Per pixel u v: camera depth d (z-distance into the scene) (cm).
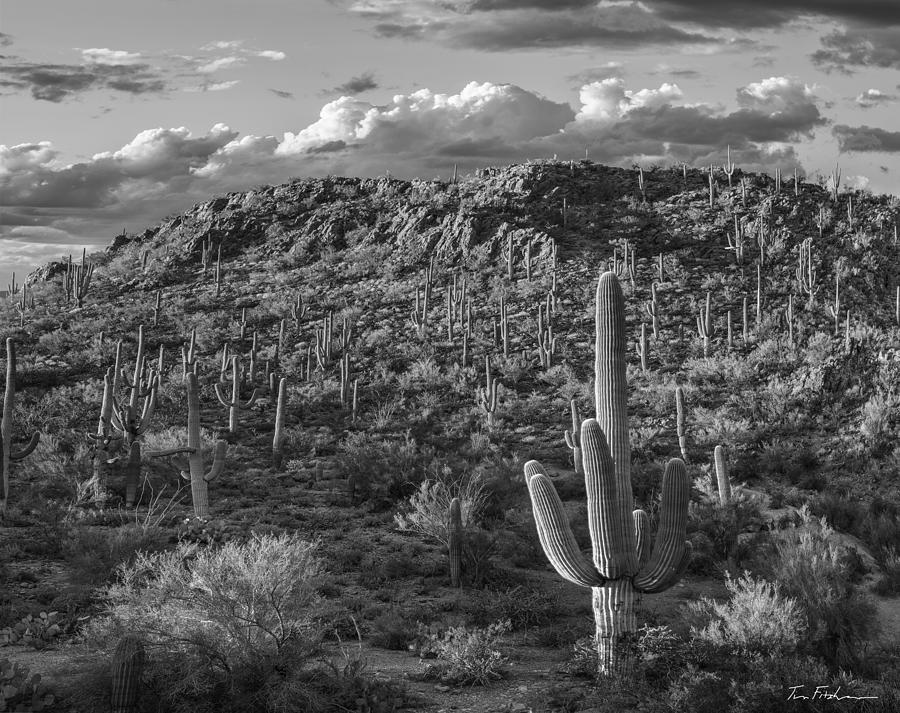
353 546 1966
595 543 1130
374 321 7081
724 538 1992
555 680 1149
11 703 911
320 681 1016
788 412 4144
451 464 3061
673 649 1138
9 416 2366
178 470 2839
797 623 1208
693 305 6719
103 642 970
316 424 4500
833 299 6894
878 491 2959
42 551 1811
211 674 941
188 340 6738
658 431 3950
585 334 6303
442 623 1387
